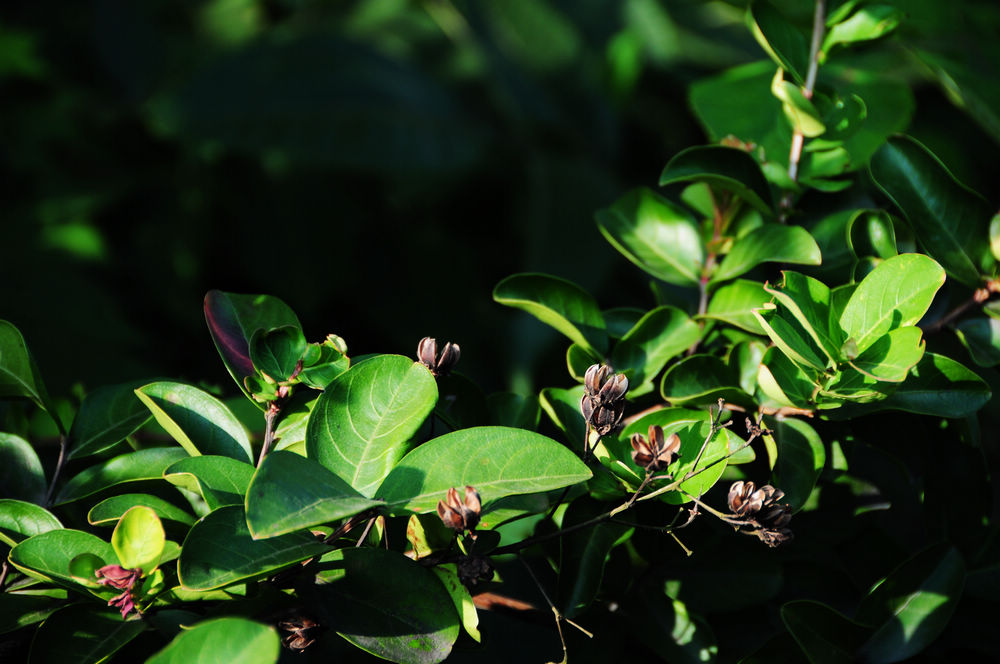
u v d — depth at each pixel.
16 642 0.93
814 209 1.03
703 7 2.14
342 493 0.89
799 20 1.06
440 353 0.95
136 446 0.98
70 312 1.88
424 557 0.92
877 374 0.93
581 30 2.10
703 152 0.98
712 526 0.96
